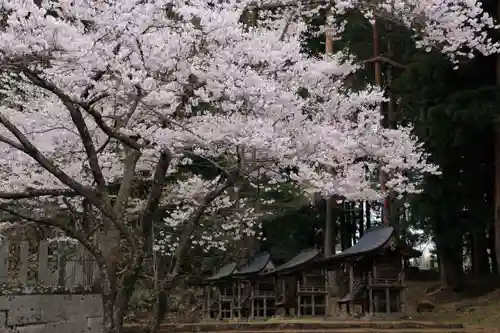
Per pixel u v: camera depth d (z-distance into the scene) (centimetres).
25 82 913
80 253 743
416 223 2367
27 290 639
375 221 3234
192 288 1753
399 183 902
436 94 1625
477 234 2114
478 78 1603
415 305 1752
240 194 1588
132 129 689
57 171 556
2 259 619
